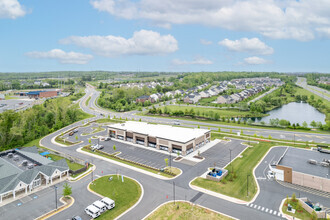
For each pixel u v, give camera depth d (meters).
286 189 62.41
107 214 52.28
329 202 55.84
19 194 62.69
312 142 99.44
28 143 112.00
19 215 53.03
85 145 104.81
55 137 119.62
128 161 84.25
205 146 99.94
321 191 61.19
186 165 79.81
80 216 51.94
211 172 70.94
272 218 49.78
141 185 65.75
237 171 73.88
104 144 105.69
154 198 58.62
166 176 71.38
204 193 60.69
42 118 145.25
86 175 73.56
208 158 85.88
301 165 70.19
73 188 65.25
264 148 94.69
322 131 120.19
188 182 67.06
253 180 67.56
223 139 109.31
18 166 74.44
